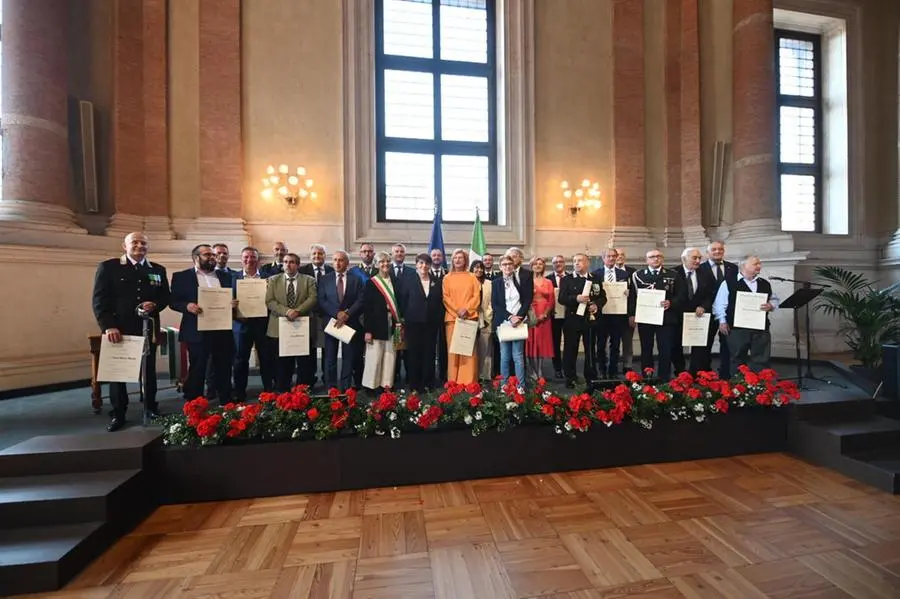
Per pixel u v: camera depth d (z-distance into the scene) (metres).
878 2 7.81
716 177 7.25
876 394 4.02
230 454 2.92
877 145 7.79
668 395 3.46
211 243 6.14
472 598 1.96
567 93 7.36
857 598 1.96
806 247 7.47
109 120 5.93
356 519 2.65
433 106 7.33
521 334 4.03
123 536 2.49
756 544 2.37
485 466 3.23
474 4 7.48
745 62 6.84
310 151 6.64
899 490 2.95
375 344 4.09
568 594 1.99
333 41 6.73
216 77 6.34
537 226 7.20
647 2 7.57
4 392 4.50
